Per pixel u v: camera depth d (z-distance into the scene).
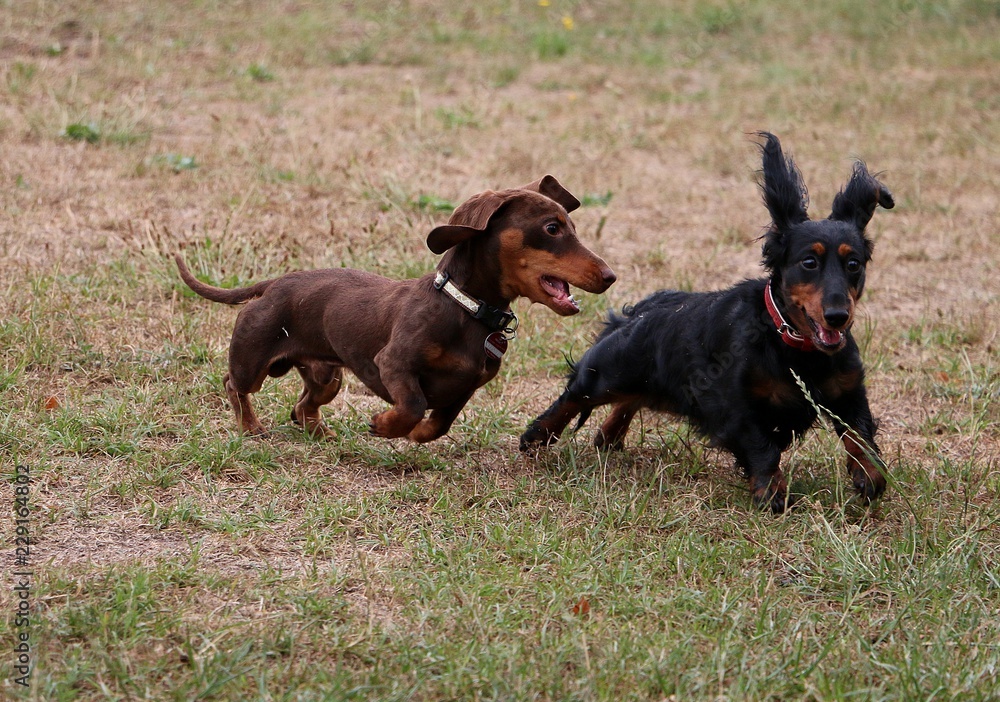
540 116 22.06
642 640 6.42
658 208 17.14
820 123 22.25
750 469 8.34
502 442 9.45
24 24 24.73
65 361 10.01
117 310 11.23
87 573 6.74
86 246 13.24
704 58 27.41
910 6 31.16
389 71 25.06
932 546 7.72
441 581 6.91
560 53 27.31
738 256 15.16
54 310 10.91
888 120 22.53
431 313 7.98
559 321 12.11
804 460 9.18
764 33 29.36
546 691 5.94
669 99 23.89
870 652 6.43
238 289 9.20
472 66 25.77
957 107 23.28
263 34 26.55
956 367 11.55
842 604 7.06
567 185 17.62
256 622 6.39
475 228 7.74
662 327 8.90
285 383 10.03
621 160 19.64
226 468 8.32
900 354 11.98
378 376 8.41
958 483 8.85
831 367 8.12
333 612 6.58
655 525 7.91
